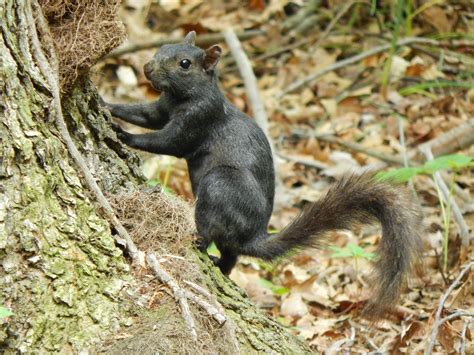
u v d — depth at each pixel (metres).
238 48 16.44
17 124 6.42
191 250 7.53
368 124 16.62
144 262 6.99
